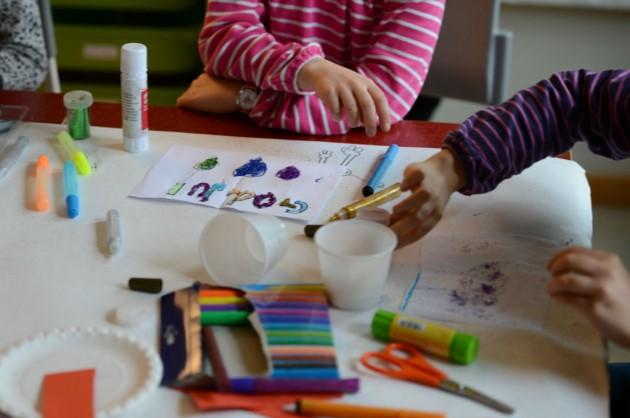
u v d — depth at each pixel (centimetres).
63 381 69
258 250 87
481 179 95
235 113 123
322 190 102
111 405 67
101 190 100
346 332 78
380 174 105
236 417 68
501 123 98
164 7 201
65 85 215
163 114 121
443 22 162
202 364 73
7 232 91
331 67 117
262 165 107
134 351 73
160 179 103
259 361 74
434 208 91
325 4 134
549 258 90
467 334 76
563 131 100
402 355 75
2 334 76
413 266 88
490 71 164
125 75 105
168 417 68
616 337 74
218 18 132
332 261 78
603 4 207
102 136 113
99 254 88
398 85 124
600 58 218
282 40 136
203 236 85
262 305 79
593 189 226
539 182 105
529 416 69
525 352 76
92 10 203
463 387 71
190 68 210
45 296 81
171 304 80
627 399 94
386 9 131
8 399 67
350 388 70
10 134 112
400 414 67
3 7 155
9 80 150
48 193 99
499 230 95
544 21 215
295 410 68
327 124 117
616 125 97
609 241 215
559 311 82
